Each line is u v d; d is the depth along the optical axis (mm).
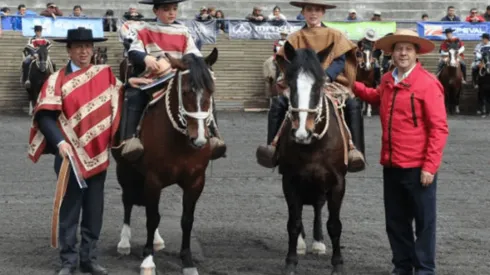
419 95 9656
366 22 34250
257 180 17406
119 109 10305
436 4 40156
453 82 31531
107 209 14492
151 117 10352
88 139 10055
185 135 10008
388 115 9852
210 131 10609
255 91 33312
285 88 10305
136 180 11359
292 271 10273
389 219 10133
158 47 10672
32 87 29766
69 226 10188
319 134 9969
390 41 9805
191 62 9742
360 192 16266
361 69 30609
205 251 11711
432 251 9766
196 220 13734
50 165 19062
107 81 10281
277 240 12438
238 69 33375
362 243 12312
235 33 33719
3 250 11602
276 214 14266
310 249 11906
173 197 15523
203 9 34312
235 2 39312
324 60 10320
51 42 32750
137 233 12742
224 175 17875
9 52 32000
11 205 14852
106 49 32219
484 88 31312
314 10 10914
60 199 9852
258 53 33625
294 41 10875
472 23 35000
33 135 10195
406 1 40000
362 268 10953
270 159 10492
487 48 31875
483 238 12695
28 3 38031
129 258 11297
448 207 15055
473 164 19750
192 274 10312
